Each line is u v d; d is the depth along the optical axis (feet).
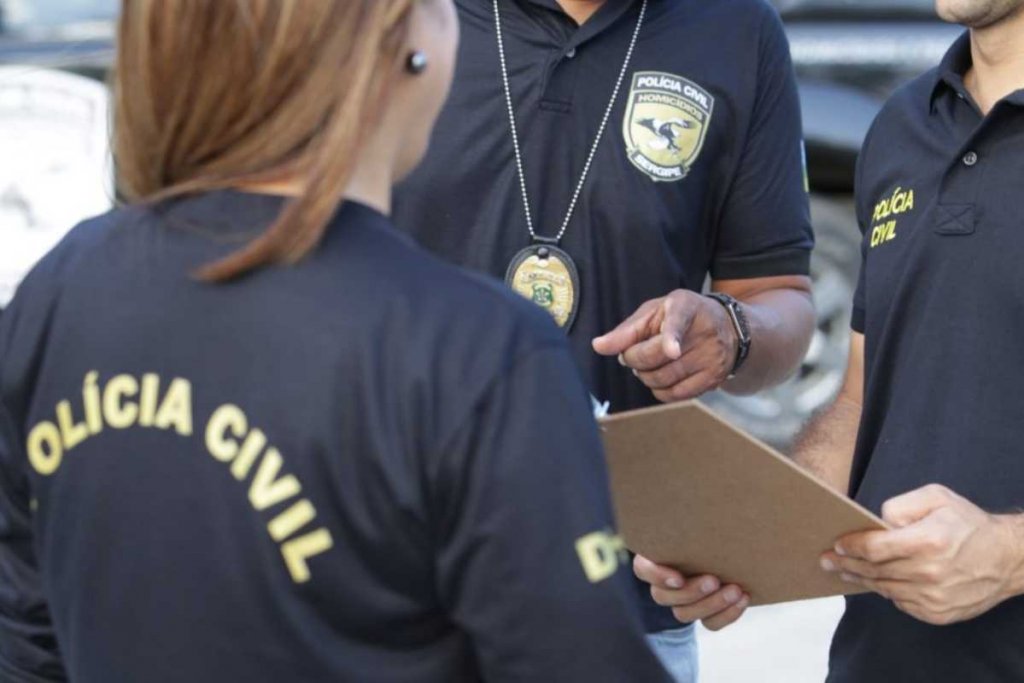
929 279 10.43
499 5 12.23
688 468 8.53
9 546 7.92
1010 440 9.91
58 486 7.13
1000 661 10.09
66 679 8.01
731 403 28.35
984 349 10.06
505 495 6.56
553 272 12.01
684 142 12.13
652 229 12.03
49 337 7.23
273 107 6.77
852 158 28.27
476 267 12.04
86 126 24.18
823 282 28.96
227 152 6.94
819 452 11.80
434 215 12.09
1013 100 10.04
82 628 7.11
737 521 9.00
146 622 6.86
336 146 6.70
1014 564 9.20
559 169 12.07
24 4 26.50
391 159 7.26
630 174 12.02
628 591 6.81
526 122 12.07
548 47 12.11
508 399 6.65
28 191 23.88
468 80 12.14
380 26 6.79
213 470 6.73
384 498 6.60
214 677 6.75
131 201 7.34
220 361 6.79
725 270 12.98
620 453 8.61
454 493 6.59
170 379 6.86
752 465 8.25
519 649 6.60
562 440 6.71
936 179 10.59
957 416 10.11
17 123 24.08
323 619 6.72
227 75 6.75
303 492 6.63
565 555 6.60
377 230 7.01
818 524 8.71
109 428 6.96
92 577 7.01
